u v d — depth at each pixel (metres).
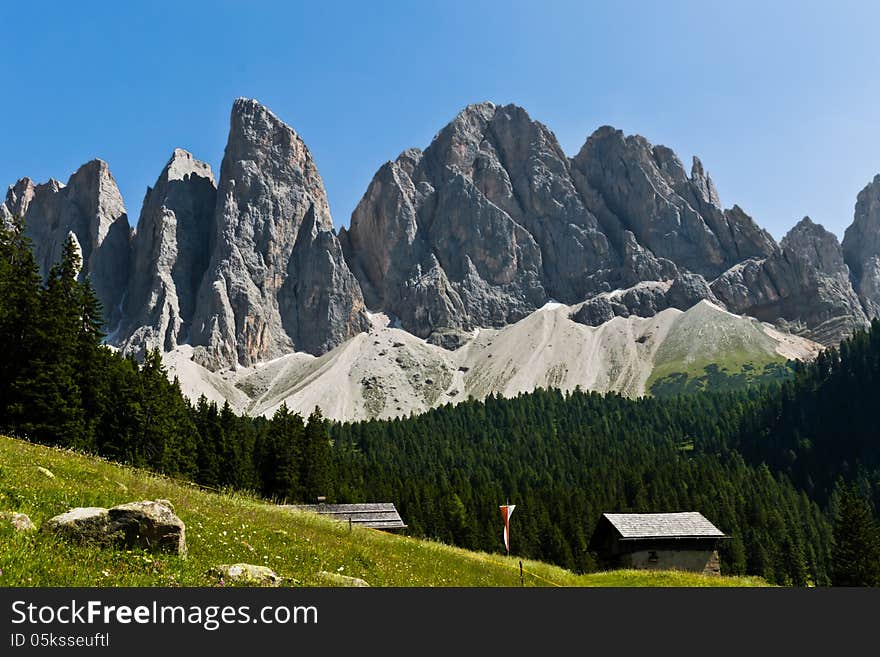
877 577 80.38
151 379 103.69
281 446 120.19
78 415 75.56
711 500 146.88
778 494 154.38
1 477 20.62
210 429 118.81
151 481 30.92
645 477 166.25
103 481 26.44
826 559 126.25
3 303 71.69
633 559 66.50
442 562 36.16
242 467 118.56
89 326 88.69
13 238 84.75
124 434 90.25
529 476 176.75
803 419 196.62
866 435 175.75
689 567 67.12
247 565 17.41
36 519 17.14
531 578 41.12
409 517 127.56
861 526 83.38
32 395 69.75
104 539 15.93
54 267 87.62
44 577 13.27
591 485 159.88
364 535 36.66
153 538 16.58
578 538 120.81
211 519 24.17
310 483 123.06
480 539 119.56
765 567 121.50
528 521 128.12
